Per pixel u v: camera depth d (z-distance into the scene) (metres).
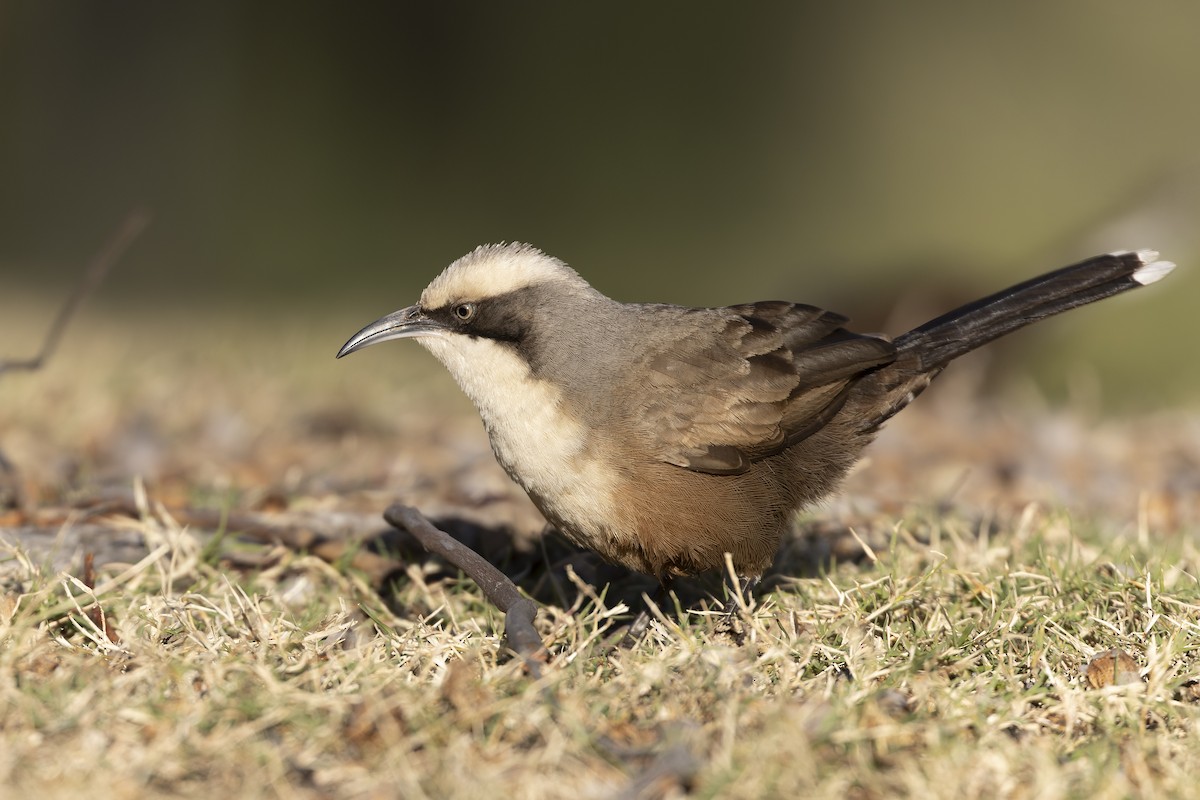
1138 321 26.03
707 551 8.67
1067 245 21.72
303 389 16.28
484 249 8.89
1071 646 7.73
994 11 47.16
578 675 7.04
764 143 45.38
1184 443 14.97
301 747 6.20
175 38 41.91
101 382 15.48
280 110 42.62
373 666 7.15
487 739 6.32
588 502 8.50
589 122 44.31
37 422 13.65
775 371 8.73
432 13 43.41
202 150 41.94
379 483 12.03
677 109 44.44
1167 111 46.16
